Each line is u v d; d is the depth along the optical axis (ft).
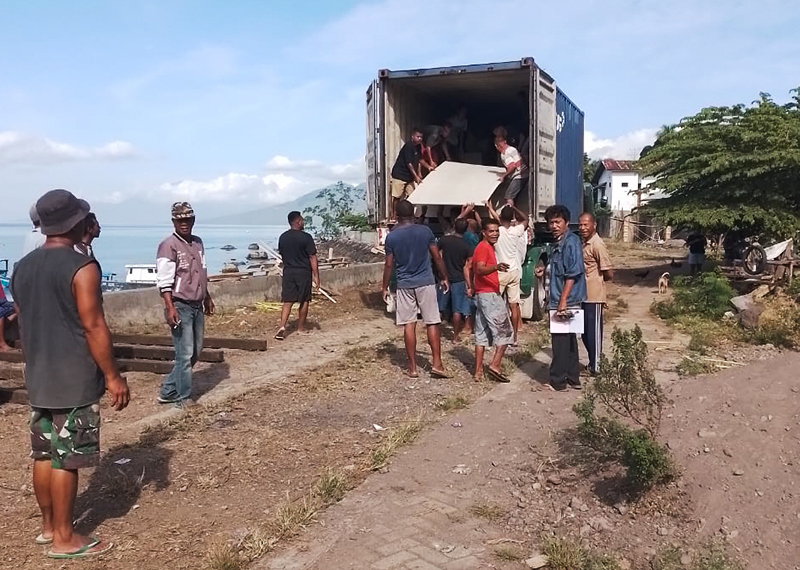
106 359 12.14
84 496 15.06
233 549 12.51
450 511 14.06
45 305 11.89
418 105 40.57
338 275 50.19
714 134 52.44
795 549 11.68
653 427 15.51
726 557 11.46
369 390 23.26
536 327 34.96
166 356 26.84
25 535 13.23
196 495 15.10
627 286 53.72
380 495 14.85
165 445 18.11
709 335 30.27
